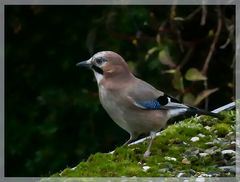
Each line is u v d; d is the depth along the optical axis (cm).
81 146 1468
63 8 1490
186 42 1379
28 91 1506
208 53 1402
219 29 1309
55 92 1483
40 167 1466
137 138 1057
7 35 1505
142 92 975
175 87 1298
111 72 982
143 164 904
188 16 1341
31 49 1506
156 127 978
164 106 980
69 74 1491
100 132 1469
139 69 1421
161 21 1402
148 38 1402
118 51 1449
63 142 1471
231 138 963
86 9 1484
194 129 988
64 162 1463
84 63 999
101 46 1460
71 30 1491
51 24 1500
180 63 1392
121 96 973
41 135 1474
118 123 997
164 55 1305
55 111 1479
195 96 1352
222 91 1416
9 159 1479
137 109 972
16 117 1491
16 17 1495
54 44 1501
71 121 1473
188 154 928
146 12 1411
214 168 888
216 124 1005
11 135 1483
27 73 1508
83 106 1462
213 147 943
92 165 900
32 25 1503
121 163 900
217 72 1418
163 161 908
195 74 1272
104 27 1456
